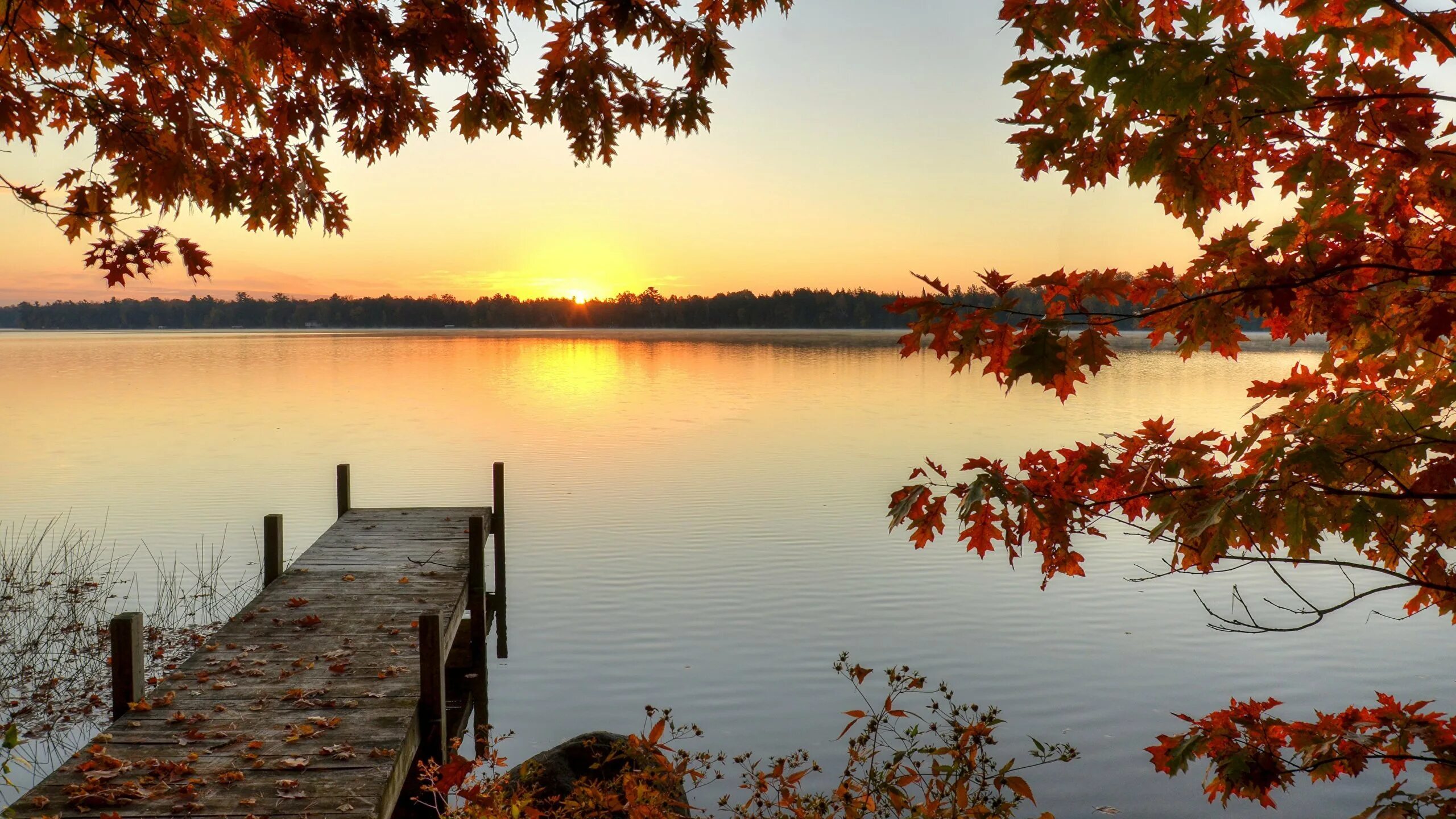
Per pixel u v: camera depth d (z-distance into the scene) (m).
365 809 5.46
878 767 7.68
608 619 11.96
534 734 9.02
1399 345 2.57
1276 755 2.90
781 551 14.92
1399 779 8.20
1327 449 2.45
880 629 11.54
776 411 35.03
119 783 5.68
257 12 3.53
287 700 7.18
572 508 18.08
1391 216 2.41
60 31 3.71
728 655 10.75
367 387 45.31
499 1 4.23
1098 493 3.01
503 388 45.25
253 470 21.78
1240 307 2.28
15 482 20.23
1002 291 2.27
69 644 10.62
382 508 15.10
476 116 4.38
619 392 43.31
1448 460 2.43
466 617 12.59
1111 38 2.22
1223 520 2.54
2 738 8.27
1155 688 9.86
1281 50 2.25
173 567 13.79
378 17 3.72
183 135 3.81
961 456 23.48
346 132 4.38
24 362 69.38
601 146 4.57
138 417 32.34
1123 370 63.66
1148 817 7.49
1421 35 2.23
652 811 4.98
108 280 3.83
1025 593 12.85
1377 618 11.83
